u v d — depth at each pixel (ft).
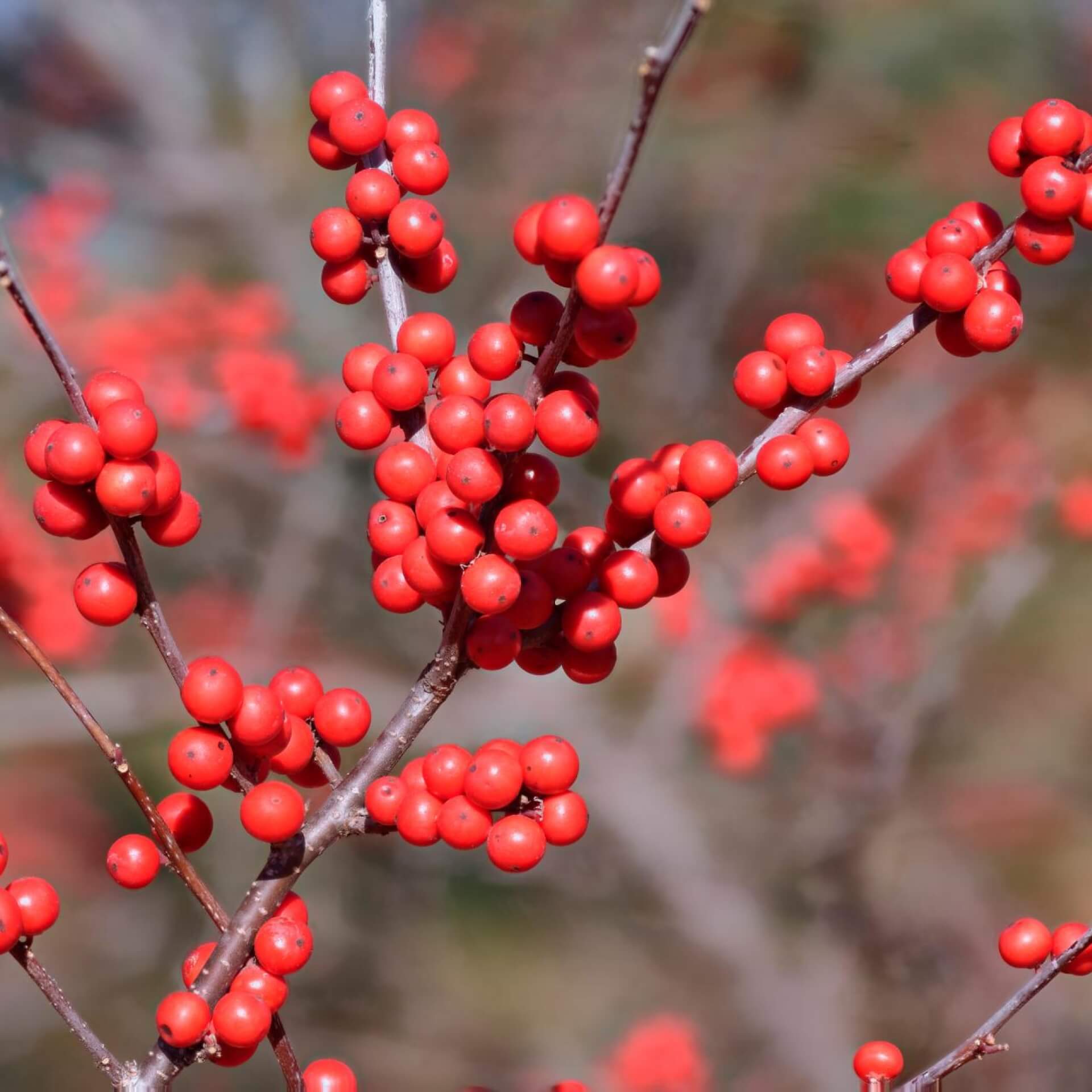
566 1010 24.66
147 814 6.40
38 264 26.22
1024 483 25.73
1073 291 28.04
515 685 25.12
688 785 24.99
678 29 4.69
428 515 6.47
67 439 5.96
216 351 24.68
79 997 25.72
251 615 26.43
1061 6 26.89
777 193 27.27
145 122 32.14
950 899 22.65
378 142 7.36
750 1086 22.07
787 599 23.22
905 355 28.19
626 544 6.96
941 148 26.84
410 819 6.54
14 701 22.61
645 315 28.68
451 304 28.60
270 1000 6.42
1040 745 25.77
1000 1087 21.01
